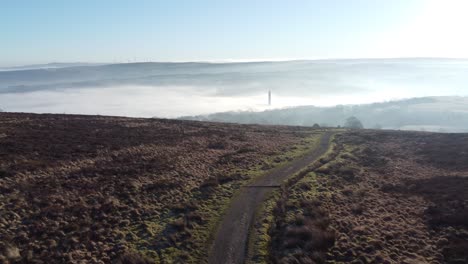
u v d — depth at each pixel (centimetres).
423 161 4041
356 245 1894
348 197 2703
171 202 2378
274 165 3516
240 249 1805
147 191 2505
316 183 2964
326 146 4762
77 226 1894
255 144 4622
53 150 3225
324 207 2430
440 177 3244
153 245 1822
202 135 5012
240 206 2366
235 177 2998
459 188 2848
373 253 1817
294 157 3944
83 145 3556
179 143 4253
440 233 2080
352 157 4084
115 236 1872
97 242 1795
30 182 2384
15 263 1520
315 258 1728
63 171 2680
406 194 2820
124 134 4453
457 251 1834
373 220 2250
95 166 2909
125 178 2691
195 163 3375
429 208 2450
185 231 1966
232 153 3950
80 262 1602
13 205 2022
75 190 2350
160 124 5756
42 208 2039
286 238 1923
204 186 2728
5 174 2425
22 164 2683
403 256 1808
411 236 2038
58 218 1955
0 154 2873
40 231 1806
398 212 2430
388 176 3375
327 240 1906
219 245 1844
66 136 3912
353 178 3219
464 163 3816
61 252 1664
